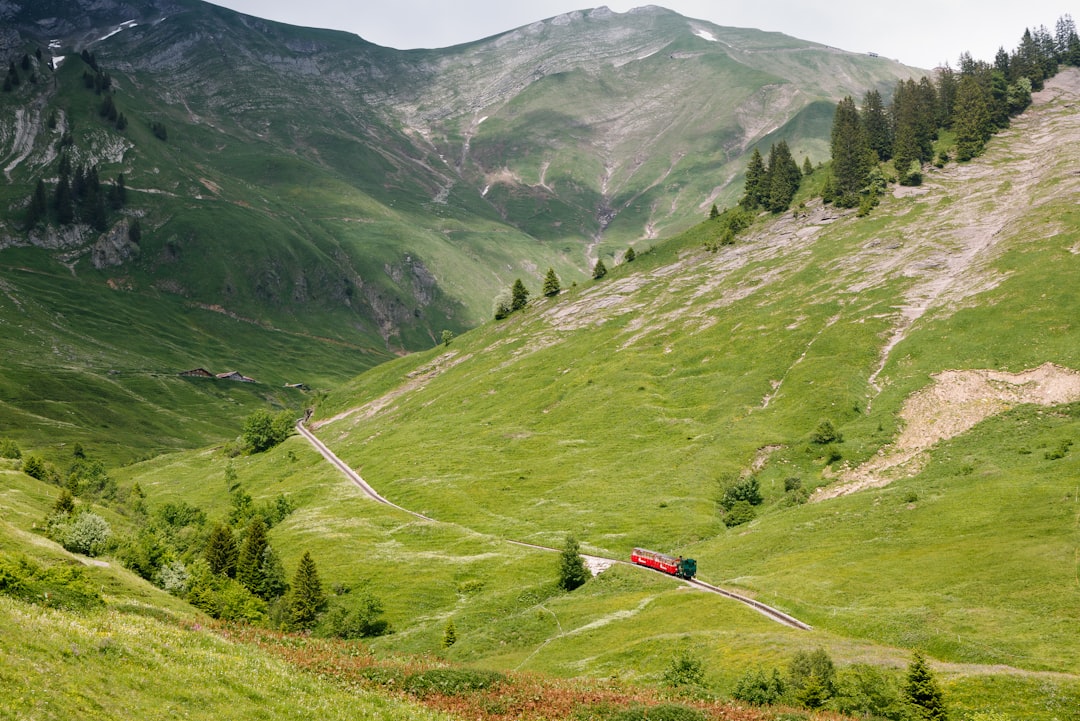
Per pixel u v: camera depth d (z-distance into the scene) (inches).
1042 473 4005.9
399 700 1752.0
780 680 2217.0
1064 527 3277.6
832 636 2721.5
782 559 3905.0
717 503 5359.3
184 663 1496.1
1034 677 2044.8
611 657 2856.8
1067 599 2645.2
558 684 2110.0
